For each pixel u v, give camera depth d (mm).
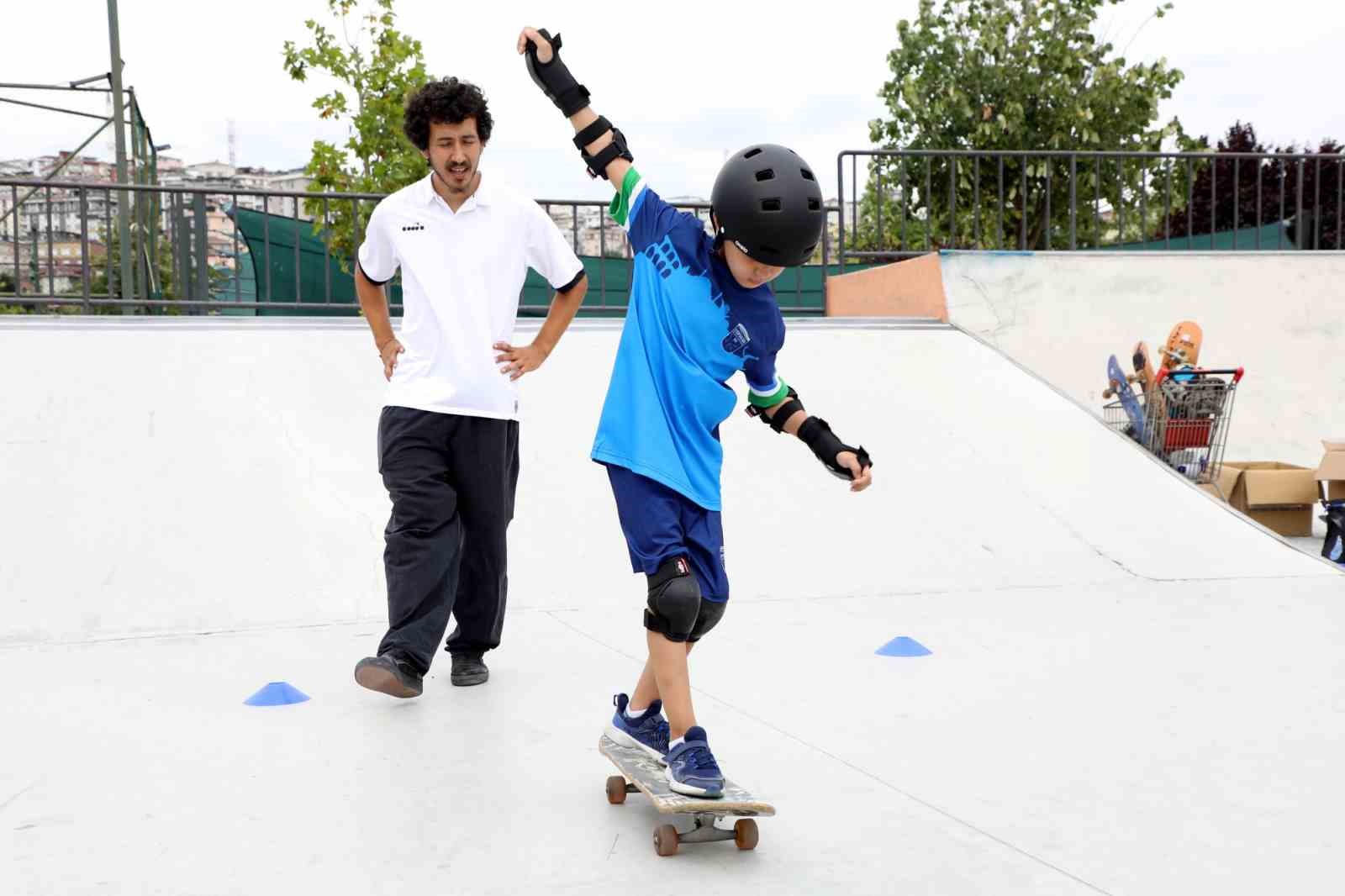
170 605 4426
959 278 8875
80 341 6309
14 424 5391
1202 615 4660
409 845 2410
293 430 5809
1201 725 3258
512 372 3553
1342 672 3814
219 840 2428
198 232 10172
